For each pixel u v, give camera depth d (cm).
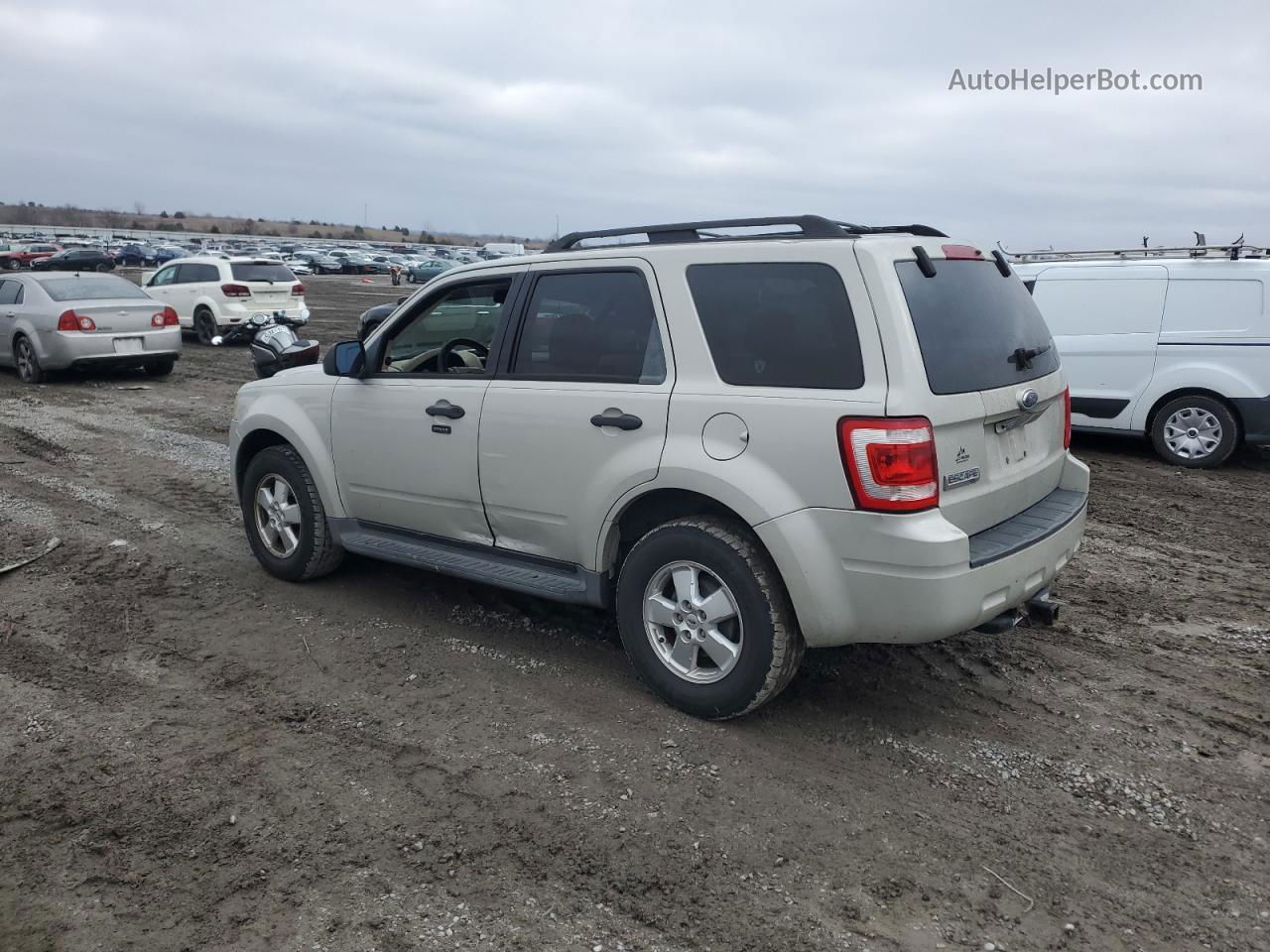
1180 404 932
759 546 375
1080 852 320
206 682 436
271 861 309
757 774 362
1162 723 412
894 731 398
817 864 310
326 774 360
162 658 461
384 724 399
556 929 280
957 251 397
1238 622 536
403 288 4806
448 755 375
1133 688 445
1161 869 312
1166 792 358
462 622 509
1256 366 893
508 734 391
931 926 283
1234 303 905
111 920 282
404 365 511
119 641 480
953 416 353
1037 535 388
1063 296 990
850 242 357
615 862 310
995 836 328
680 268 394
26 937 275
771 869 307
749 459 366
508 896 293
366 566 596
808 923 283
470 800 344
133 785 351
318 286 4675
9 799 342
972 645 489
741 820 333
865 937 278
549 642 484
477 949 271
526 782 355
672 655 406
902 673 452
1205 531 722
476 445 451
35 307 1339
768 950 272
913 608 344
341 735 390
